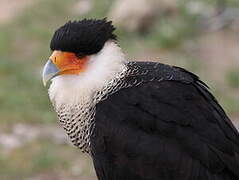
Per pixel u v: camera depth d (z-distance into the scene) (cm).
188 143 757
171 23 1839
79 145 828
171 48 1784
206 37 1825
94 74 798
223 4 1916
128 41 1828
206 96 799
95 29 796
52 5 2144
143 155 765
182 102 773
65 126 829
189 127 762
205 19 1898
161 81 791
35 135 1419
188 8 1925
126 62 812
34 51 1841
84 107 803
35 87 1633
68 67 804
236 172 758
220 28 1866
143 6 1870
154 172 765
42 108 1543
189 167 754
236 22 1884
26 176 1297
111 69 798
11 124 1469
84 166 1317
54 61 805
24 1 2209
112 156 783
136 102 777
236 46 1770
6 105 1548
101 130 783
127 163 774
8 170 1310
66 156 1344
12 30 1981
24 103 1559
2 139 1405
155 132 768
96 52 798
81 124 810
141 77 795
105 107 787
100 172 797
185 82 795
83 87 800
